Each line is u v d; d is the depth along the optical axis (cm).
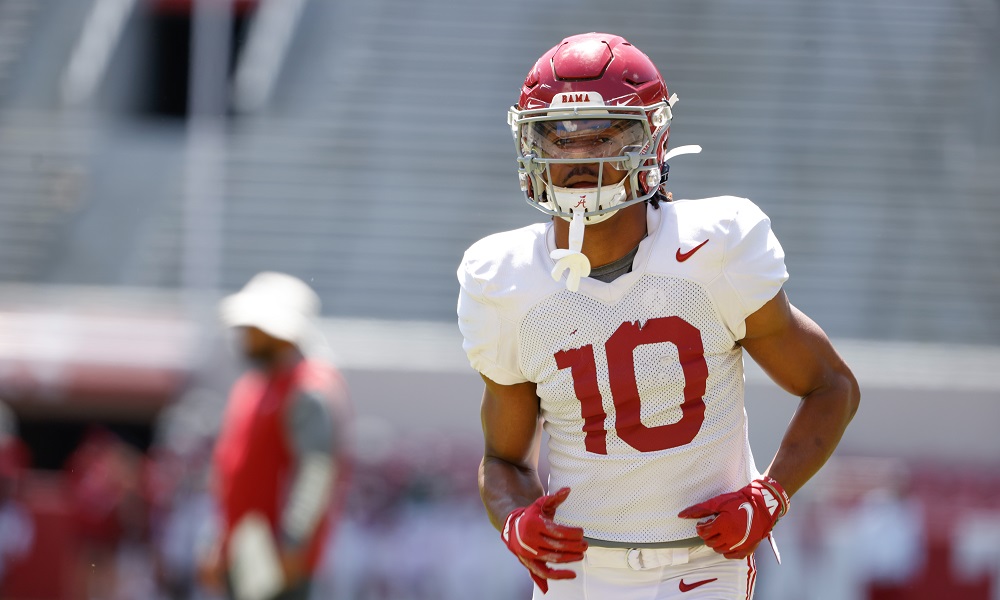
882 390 3666
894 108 4756
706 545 832
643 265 816
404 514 2989
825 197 4459
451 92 4922
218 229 4478
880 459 3575
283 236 4453
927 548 2783
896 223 4384
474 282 852
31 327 4028
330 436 1700
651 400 821
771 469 837
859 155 4597
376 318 4203
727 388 834
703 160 4584
